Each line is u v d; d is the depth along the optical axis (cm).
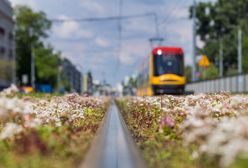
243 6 12356
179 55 4950
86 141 1016
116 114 2439
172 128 1109
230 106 1373
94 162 834
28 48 13825
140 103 2181
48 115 1457
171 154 920
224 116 1230
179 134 1062
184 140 916
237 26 12106
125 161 931
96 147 999
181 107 1517
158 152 978
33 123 1001
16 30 13838
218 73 12475
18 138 947
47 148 880
